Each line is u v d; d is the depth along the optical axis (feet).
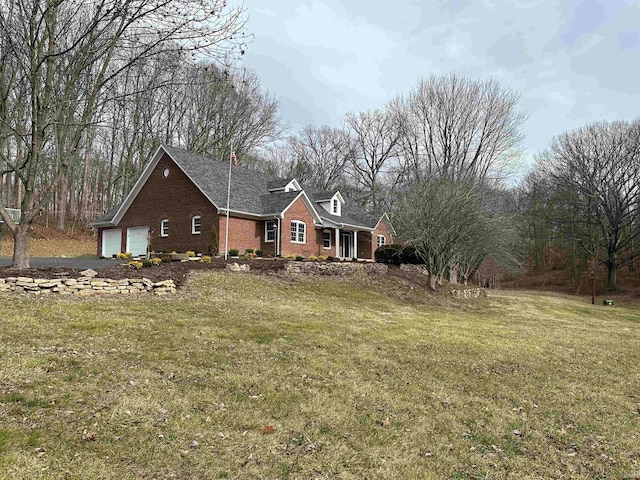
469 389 22.00
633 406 21.63
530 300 88.07
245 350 24.47
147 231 81.92
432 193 72.23
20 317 26.40
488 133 116.16
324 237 94.73
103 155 138.10
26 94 38.14
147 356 21.50
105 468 11.82
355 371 22.81
